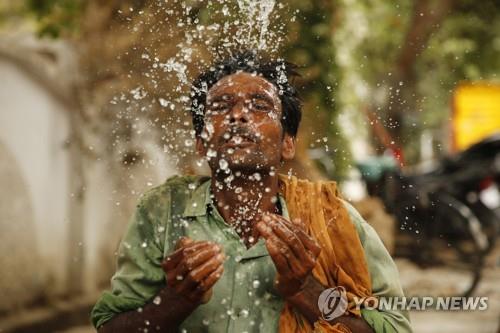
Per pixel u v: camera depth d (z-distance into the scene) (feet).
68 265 54.08
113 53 50.06
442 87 113.50
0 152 48.73
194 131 18.90
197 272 15.69
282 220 16.12
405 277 55.57
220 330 16.99
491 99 110.83
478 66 115.24
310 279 16.55
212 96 17.53
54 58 52.65
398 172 59.16
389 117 39.27
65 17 52.29
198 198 17.63
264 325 16.99
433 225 59.47
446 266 57.82
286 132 18.37
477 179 65.31
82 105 51.75
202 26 21.67
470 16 113.29
